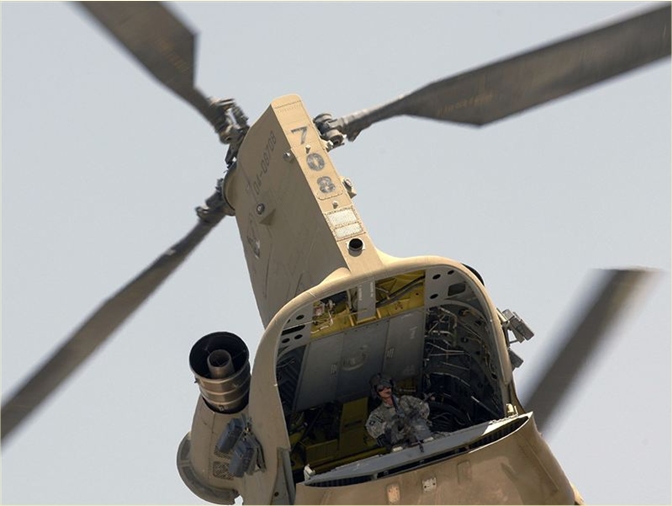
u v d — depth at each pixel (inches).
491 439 2632.9
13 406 2977.4
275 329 2593.5
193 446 3095.5
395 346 2812.5
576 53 2896.2
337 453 2950.3
